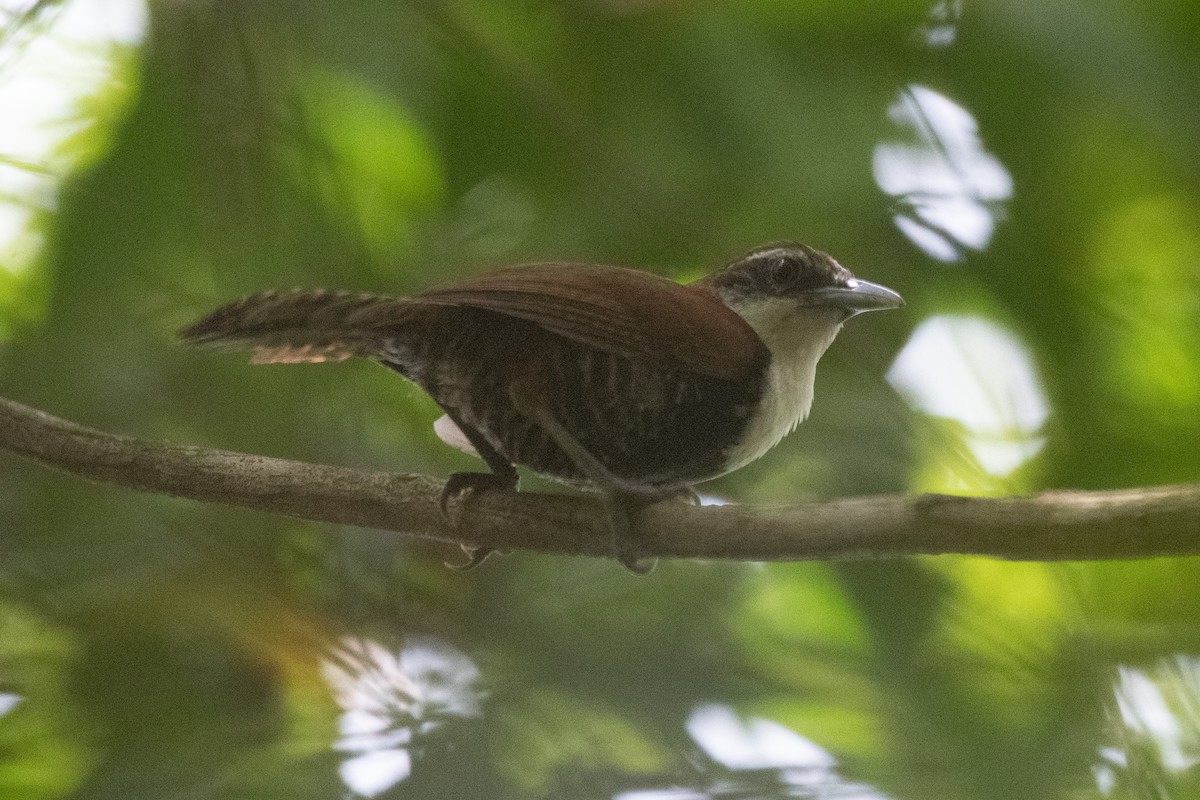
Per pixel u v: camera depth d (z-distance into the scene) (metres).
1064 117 12.63
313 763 9.37
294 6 11.73
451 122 13.66
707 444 9.81
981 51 12.30
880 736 9.84
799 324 10.77
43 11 10.55
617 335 9.24
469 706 9.64
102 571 11.13
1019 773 9.20
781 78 11.98
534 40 13.53
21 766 10.48
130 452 9.21
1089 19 11.31
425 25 12.73
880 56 12.45
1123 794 9.20
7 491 11.75
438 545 11.48
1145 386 13.08
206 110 11.09
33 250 11.82
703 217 12.20
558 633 10.52
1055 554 7.20
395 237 13.90
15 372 11.36
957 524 7.38
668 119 12.97
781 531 8.00
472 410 9.72
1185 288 13.18
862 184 11.85
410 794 9.06
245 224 11.27
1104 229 13.30
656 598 11.34
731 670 10.27
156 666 10.61
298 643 10.46
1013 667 9.91
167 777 9.51
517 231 14.44
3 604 11.00
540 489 12.95
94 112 11.96
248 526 11.16
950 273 12.95
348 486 9.27
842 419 11.91
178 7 11.20
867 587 10.42
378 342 9.58
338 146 13.63
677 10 12.55
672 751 9.46
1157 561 11.80
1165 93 11.23
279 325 8.95
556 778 9.35
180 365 11.71
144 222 10.95
